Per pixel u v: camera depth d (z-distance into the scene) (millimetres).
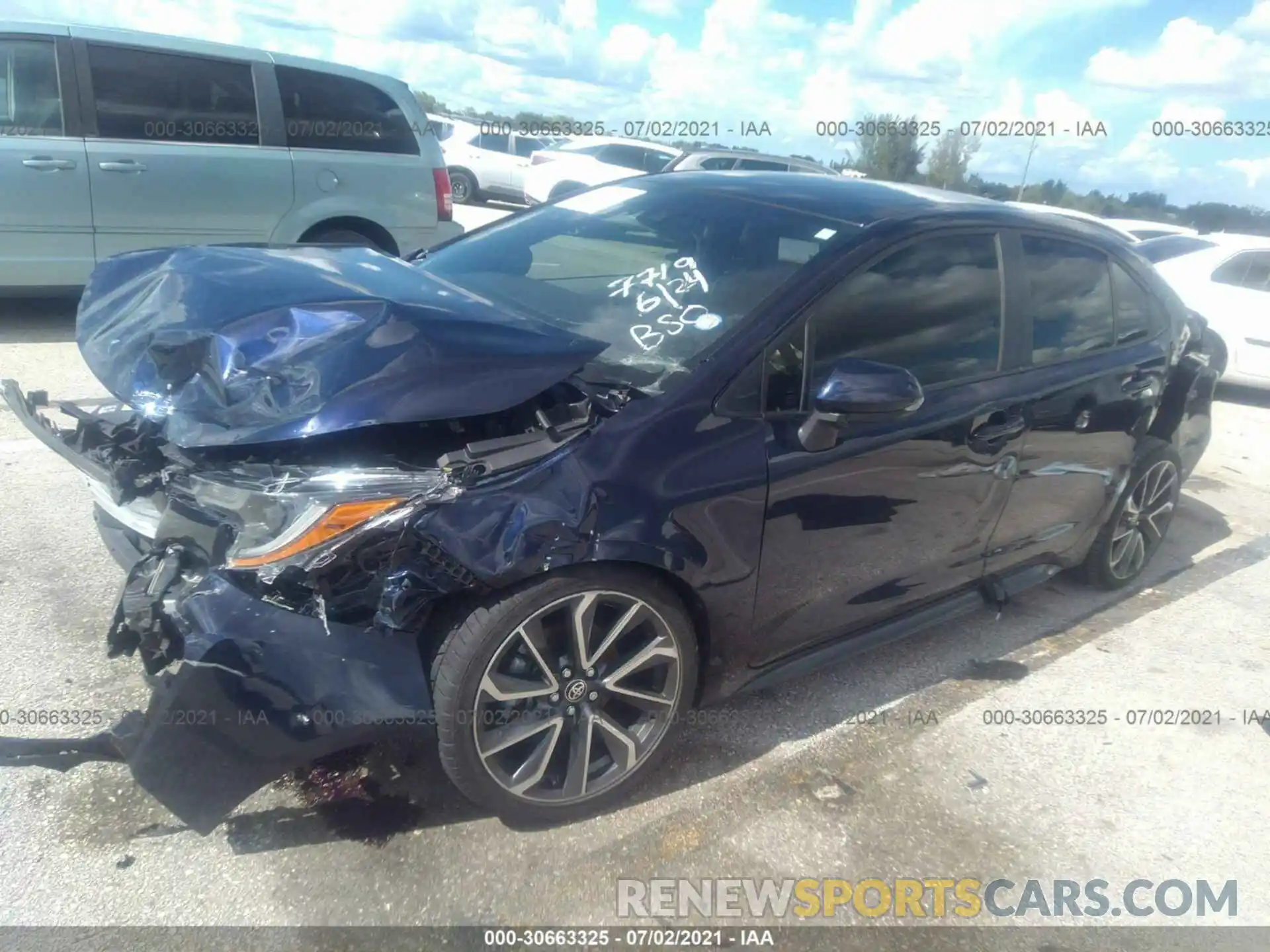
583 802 2678
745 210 3396
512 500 2348
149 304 2834
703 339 2836
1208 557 5117
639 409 2592
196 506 2359
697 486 2590
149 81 6445
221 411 2377
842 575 3070
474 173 18578
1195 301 9148
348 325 2539
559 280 3348
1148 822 2992
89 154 6262
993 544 3629
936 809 2941
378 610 2283
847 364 2699
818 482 2844
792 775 3006
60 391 5531
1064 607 4371
